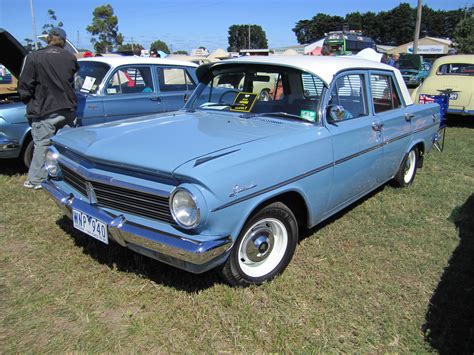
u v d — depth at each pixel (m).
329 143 3.40
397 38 100.38
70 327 2.61
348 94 3.81
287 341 2.54
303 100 3.53
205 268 2.60
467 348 2.53
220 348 2.48
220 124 3.39
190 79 7.34
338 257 3.57
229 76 3.98
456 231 4.19
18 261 3.36
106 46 56.16
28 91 4.65
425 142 5.44
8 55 5.92
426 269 3.44
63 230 3.91
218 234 2.57
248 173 2.69
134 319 2.69
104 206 2.93
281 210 3.04
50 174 3.48
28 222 4.08
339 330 2.67
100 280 3.09
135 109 6.49
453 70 10.52
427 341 2.61
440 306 2.95
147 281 3.08
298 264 3.43
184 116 3.73
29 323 2.63
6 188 5.04
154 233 2.59
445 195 5.16
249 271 3.03
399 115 4.59
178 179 2.49
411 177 5.48
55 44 4.79
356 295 3.04
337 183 3.60
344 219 4.36
